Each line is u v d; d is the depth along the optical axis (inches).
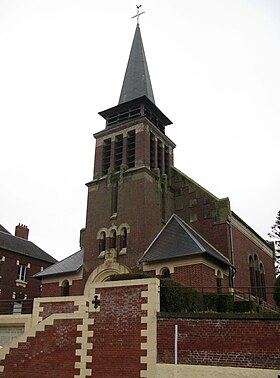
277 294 833.5
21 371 689.6
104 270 1034.1
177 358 588.7
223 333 579.8
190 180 1224.2
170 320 613.6
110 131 1285.7
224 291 993.5
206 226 1134.4
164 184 1210.0
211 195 1161.4
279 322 554.9
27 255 1668.3
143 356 607.5
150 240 1077.8
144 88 1376.7
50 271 1189.7
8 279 1563.7
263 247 1428.4
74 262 1195.3
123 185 1162.6
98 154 1280.8
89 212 1198.9
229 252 1074.7
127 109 1310.3
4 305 1510.8
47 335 695.7
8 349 712.4
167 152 1310.3
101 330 657.6
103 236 1149.7
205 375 565.9
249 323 570.9
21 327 916.6
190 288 729.0
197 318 600.7
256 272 1295.5
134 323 634.8
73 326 682.8
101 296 681.0
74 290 1123.3
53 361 674.8
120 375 614.5
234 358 562.6
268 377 534.3
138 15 1611.7
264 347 552.1
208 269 949.8
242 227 1242.6
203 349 582.2
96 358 644.1
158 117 1348.4
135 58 1473.9
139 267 1026.1
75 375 649.0
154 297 634.2
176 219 1159.0
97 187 1221.7
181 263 953.5
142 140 1201.4
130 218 1103.0
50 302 841.5
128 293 658.8
